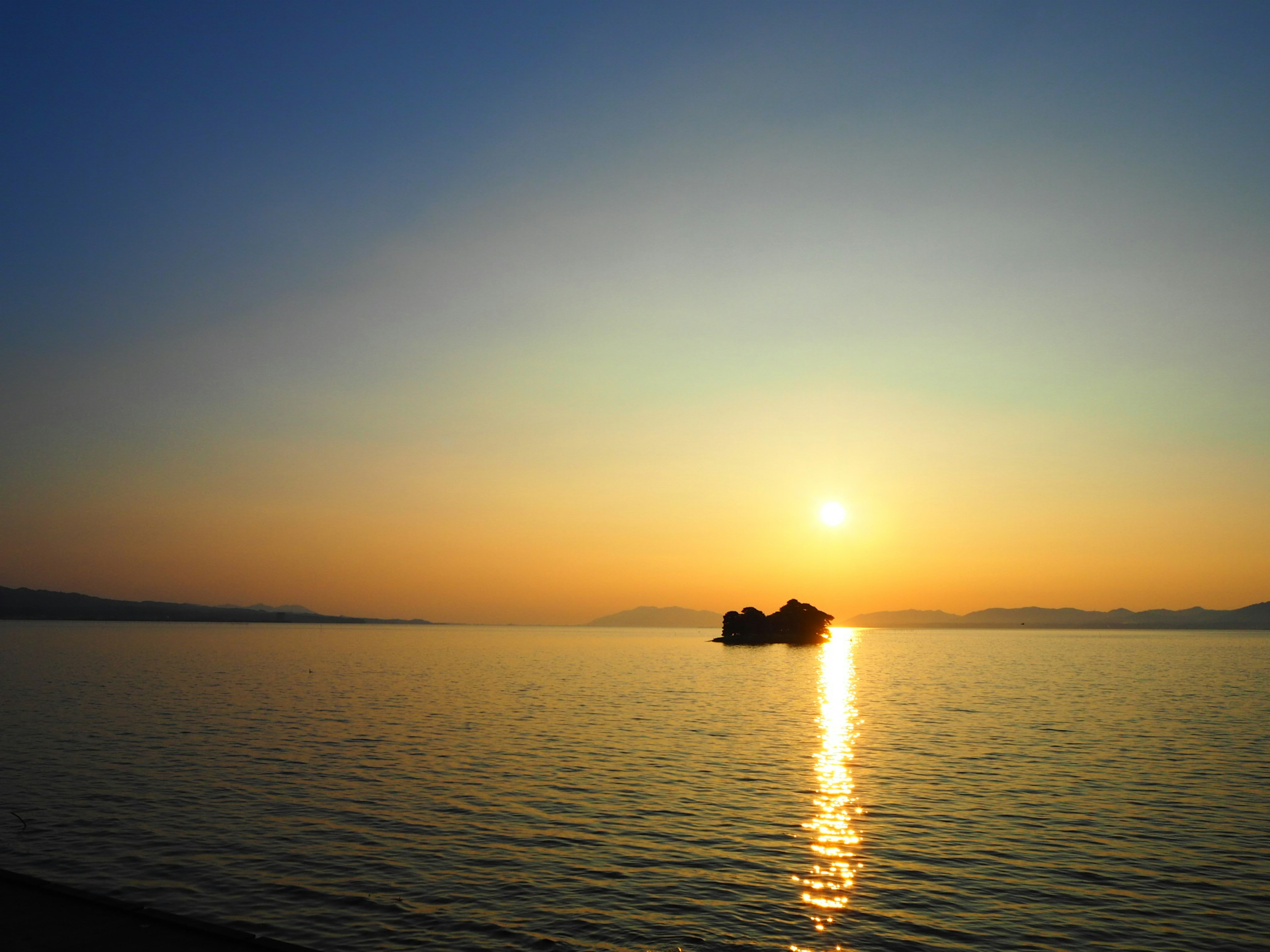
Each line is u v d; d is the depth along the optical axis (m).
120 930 14.48
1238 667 137.75
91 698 69.88
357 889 22.31
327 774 37.44
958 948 18.83
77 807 30.73
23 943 13.88
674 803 32.50
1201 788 36.09
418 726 54.72
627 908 21.14
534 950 18.45
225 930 14.43
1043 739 51.38
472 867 24.30
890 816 30.77
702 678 109.88
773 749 46.75
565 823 29.28
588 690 87.44
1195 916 20.92
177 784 34.94
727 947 18.70
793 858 25.44
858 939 19.28
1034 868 24.61
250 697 72.56
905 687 95.12
